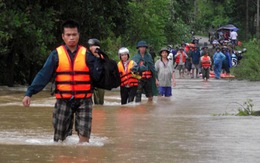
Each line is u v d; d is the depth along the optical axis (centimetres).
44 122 2155
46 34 4353
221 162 1343
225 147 1562
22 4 4262
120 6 5078
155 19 8550
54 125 1611
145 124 2112
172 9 10562
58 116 1595
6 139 1712
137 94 3309
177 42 10512
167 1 9244
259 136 1786
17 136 1781
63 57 1568
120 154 1438
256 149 1529
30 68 4616
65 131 1616
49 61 1566
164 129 1964
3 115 2394
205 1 14400
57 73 1576
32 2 4356
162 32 9069
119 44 6388
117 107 2927
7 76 4403
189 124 2119
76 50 1579
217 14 14150
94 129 1948
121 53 3188
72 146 1555
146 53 3406
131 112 2630
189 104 3161
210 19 14288
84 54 1573
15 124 2094
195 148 1545
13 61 4381
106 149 1512
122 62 3200
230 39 11556
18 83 4738
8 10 4056
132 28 8312
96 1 4788
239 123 2155
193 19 13412
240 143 1636
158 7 8969
